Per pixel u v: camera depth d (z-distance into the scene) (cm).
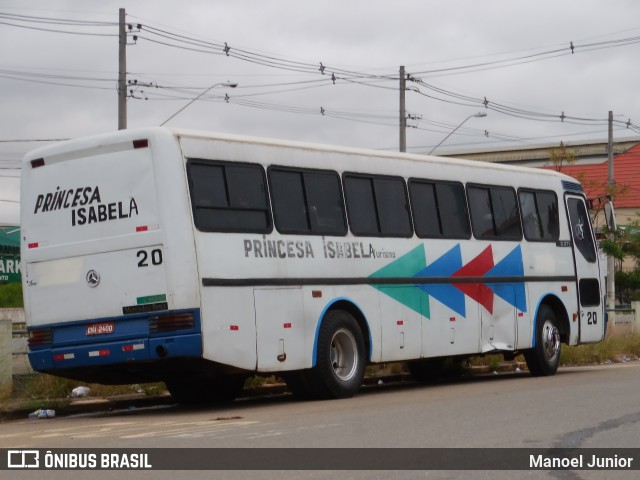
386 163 1667
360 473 828
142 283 1351
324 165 1554
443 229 1758
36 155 1454
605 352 2630
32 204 1456
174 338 1324
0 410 1469
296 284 1470
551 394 1475
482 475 822
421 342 1681
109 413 1520
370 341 1586
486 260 1842
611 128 4634
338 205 1565
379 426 1113
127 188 1368
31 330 1446
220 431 1111
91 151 1403
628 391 1502
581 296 2094
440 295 1730
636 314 3241
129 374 1456
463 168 1825
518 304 1911
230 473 832
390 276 1634
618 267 5547
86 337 1395
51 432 1180
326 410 1335
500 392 1559
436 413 1238
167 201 1338
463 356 1897
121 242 1369
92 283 1391
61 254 1420
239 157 1422
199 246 1344
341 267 1549
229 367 1379
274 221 1455
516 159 6825
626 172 6272
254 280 1409
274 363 1423
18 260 5175
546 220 2020
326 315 1516
